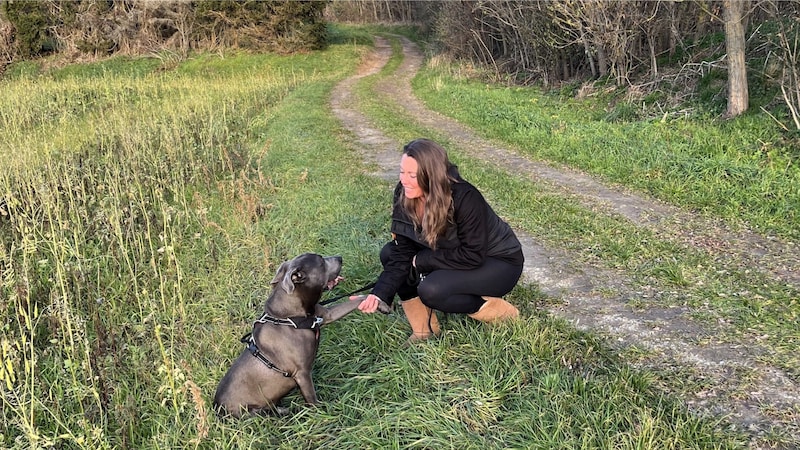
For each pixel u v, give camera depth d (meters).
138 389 4.03
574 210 7.25
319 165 10.06
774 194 7.16
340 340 4.28
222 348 4.36
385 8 50.38
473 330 4.11
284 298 3.50
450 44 25.19
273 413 3.61
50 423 3.70
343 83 23.16
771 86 10.10
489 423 3.35
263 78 24.78
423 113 15.98
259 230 6.81
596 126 11.71
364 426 3.35
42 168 8.91
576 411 3.32
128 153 9.55
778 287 4.96
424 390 3.65
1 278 4.93
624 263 5.67
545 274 5.54
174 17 35.47
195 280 5.68
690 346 4.14
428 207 3.60
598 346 4.09
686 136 9.86
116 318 4.95
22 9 37.16
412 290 4.09
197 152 10.70
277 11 33.09
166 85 22.56
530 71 20.42
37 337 4.66
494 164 10.08
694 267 5.48
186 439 3.39
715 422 3.25
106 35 37.34
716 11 11.97
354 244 6.06
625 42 14.42
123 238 6.43
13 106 18.08
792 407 3.42
